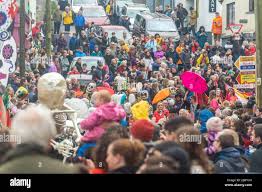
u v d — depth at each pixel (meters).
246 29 78.69
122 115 15.67
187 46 71.31
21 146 10.08
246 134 21.78
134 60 62.72
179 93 40.31
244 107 37.22
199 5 88.25
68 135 18.28
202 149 12.58
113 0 87.50
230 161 14.96
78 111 23.34
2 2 32.59
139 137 14.10
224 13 84.44
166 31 79.12
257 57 36.69
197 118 32.66
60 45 68.88
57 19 76.50
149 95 46.56
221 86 50.66
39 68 55.59
